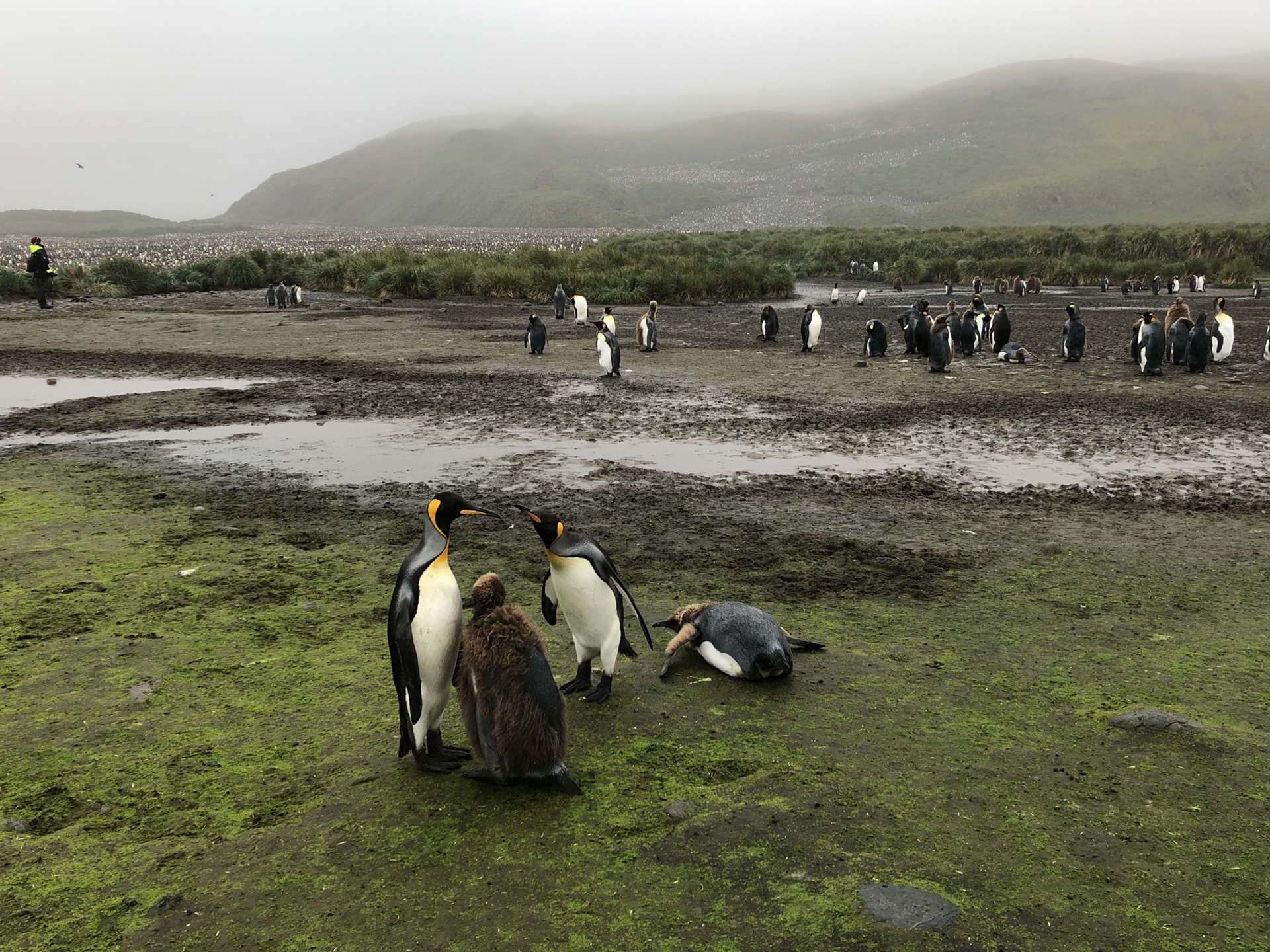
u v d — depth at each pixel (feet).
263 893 10.33
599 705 15.42
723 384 56.03
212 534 25.40
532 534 25.75
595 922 9.74
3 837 11.47
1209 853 10.90
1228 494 30.12
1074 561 23.26
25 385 53.57
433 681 12.85
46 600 20.04
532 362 66.13
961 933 9.49
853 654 17.37
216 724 14.52
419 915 9.90
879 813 11.84
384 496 30.01
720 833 11.41
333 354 69.21
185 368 60.80
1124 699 15.30
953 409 47.01
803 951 9.25
